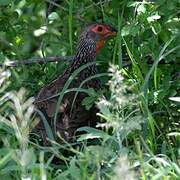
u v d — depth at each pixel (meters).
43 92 12.56
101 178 9.87
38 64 13.62
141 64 12.34
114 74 9.90
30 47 16.58
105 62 13.12
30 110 11.04
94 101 11.86
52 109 12.14
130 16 12.93
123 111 10.77
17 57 13.88
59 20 13.90
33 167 9.65
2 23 13.50
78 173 9.55
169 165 9.76
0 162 9.74
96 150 9.59
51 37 14.59
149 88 12.38
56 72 13.52
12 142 10.87
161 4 12.02
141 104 11.20
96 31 13.23
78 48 13.18
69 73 12.96
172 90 12.21
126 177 8.39
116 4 13.13
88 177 9.53
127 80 12.05
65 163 10.89
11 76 13.30
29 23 13.90
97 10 13.80
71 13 12.78
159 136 11.40
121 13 13.18
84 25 13.78
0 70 11.77
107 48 13.42
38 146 10.59
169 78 12.23
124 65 12.87
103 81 13.15
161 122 12.40
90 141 11.67
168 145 11.35
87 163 9.61
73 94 12.31
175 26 12.14
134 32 11.91
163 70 12.80
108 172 9.90
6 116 11.67
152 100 11.94
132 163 9.77
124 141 11.29
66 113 12.11
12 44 13.64
